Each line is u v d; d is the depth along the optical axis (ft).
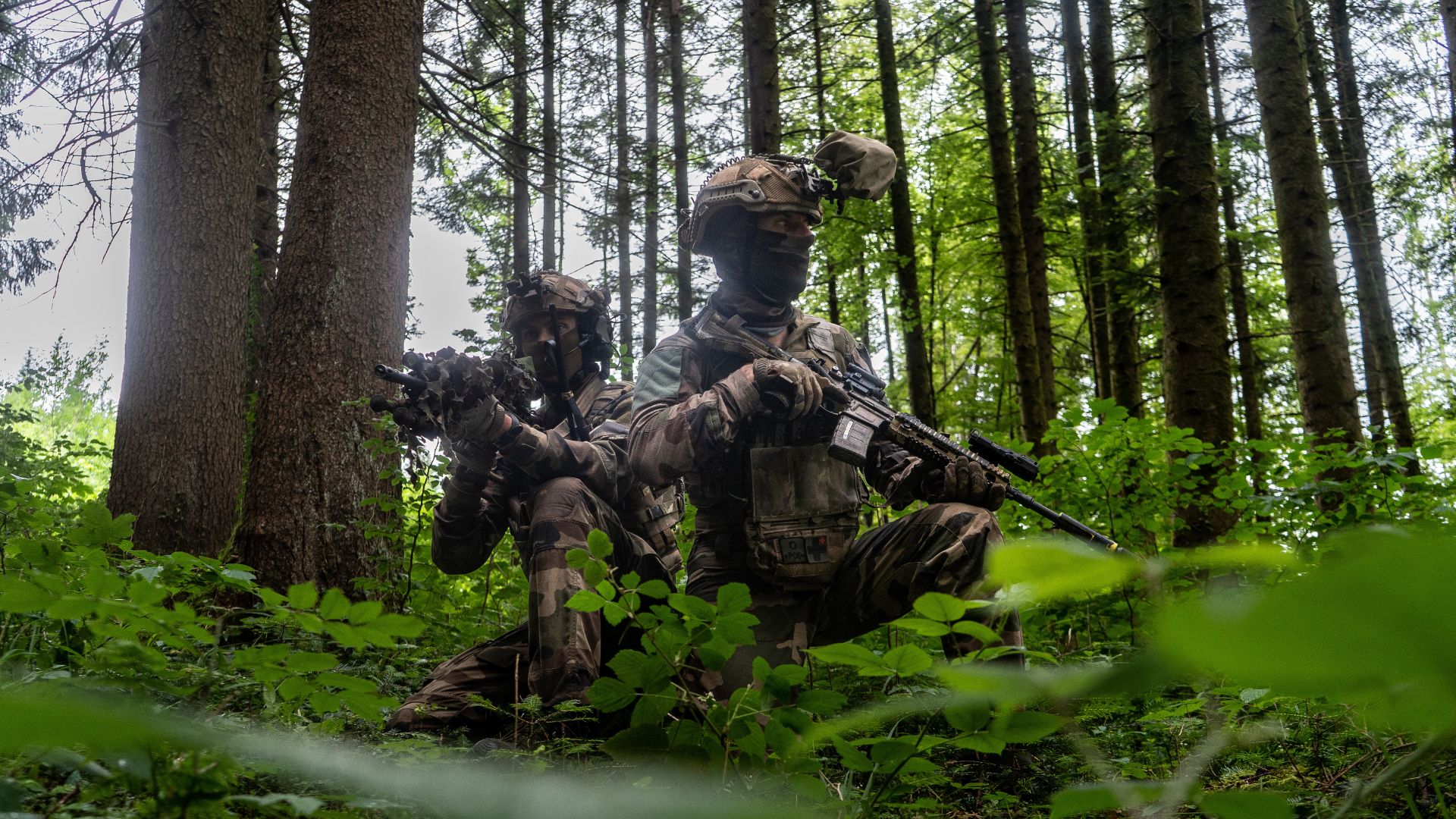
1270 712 8.50
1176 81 26.27
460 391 10.91
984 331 75.05
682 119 52.75
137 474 22.15
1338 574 0.69
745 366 11.48
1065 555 1.09
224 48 23.76
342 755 1.25
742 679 11.01
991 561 1.10
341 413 18.83
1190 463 17.92
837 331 12.93
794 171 12.51
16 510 10.55
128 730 0.99
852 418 11.43
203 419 22.62
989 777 9.42
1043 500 18.95
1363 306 50.85
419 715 10.49
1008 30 52.70
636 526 12.45
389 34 20.77
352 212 19.86
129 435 22.35
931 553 11.32
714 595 11.82
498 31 43.11
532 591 10.67
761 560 11.39
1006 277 50.37
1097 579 1.08
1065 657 13.53
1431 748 1.05
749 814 0.95
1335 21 53.21
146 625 4.37
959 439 75.20
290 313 19.33
